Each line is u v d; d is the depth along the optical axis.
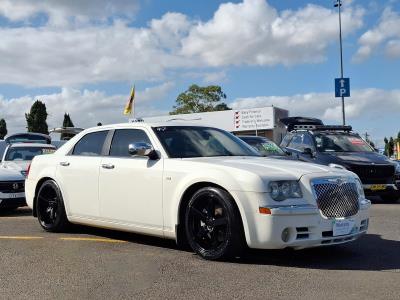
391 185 12.73
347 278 5.28
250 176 5.71
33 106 63.69
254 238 5.64
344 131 14.85
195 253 6.34
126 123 7.51
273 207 5.57
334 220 5.82
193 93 70.69
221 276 5.38
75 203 7.77
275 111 41.81
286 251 6.55
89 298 4.73
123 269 5.73
